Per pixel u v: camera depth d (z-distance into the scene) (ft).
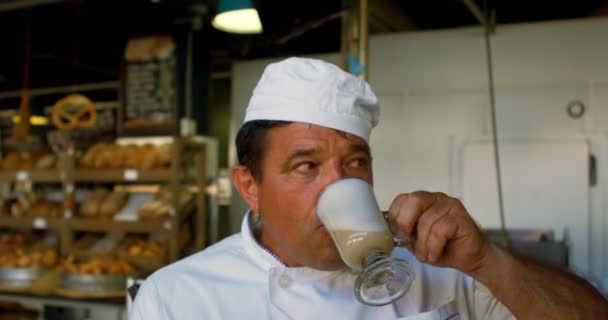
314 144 3.11
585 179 13.16
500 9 15.92
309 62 3.26
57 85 21.27
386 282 2.79
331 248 3.16
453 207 3.07
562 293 3.12
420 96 14.47
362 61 8.79
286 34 11.64
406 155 14.56
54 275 11.02
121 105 14.03
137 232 12.69
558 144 13.38
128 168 12.07
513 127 13.74
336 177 3.12
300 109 3.12
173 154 11.54
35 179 12.84
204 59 14.10
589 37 13.25
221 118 17.69
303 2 10.61
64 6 15.06
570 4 16.12
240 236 4.18
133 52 13.93
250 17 8.98
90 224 12.21
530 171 13.56
